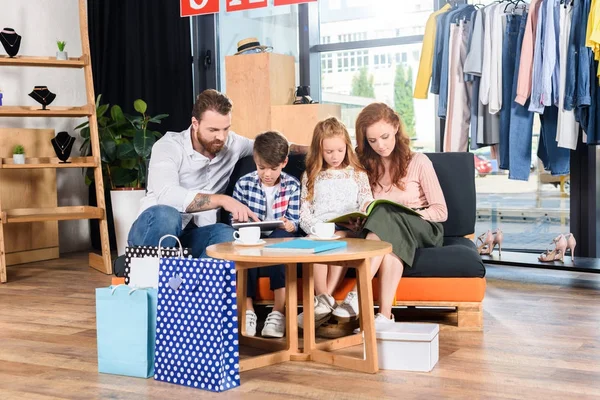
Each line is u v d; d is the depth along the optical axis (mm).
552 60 4348
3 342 3061
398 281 2998
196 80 6270
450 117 4898
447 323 3223
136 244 3234
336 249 2520
